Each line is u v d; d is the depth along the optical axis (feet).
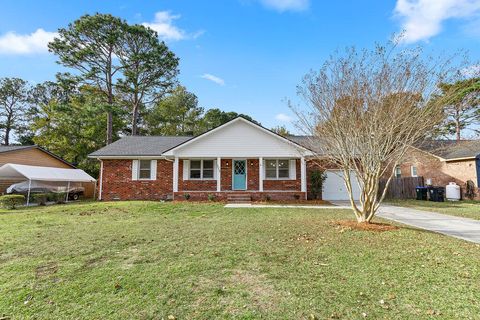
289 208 42.29
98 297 11.98
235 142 56.85
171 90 108.47
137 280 13.75
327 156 31.65
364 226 25.88
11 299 11.77
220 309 10.99
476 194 57.62
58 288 12.84
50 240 21.77
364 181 26.89
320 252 18.25
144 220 31.53
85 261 16.66
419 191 58.70
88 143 98.17
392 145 25.58
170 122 129.49
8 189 60.34
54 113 95.50
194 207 43.47
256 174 59.98
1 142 133.90
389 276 14.16
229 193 54.70
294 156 56.29
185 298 11.91
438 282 13.42
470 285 13.05
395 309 10.89
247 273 14.69
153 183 61.16
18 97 136.87
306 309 10.96
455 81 25.14
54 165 80.64
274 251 18.56
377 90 25.32
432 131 26.89
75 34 83.61
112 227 27.17
